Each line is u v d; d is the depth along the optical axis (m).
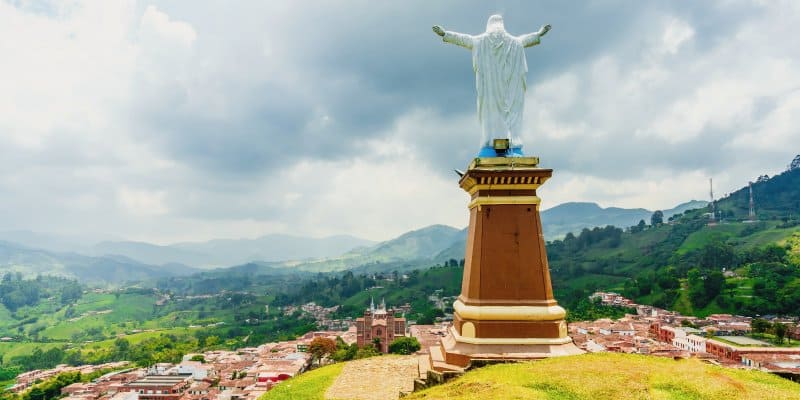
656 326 135.12
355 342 154.75
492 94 26.67
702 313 164.38
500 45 26.83
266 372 111.62
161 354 173.88
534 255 25.47
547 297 25.31
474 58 27.33
